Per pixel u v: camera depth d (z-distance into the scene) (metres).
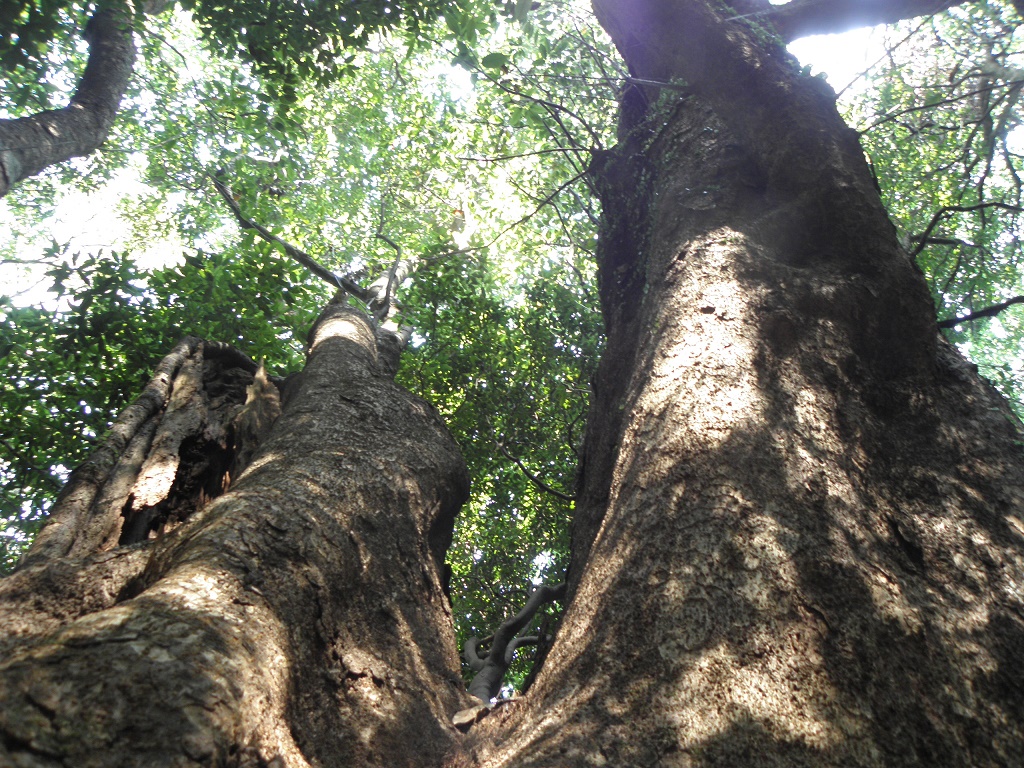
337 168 16.28
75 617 2.93
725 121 5.39
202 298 9.37
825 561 2.62
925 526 2.97
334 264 14.91
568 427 9.91
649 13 6.01
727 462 3.00
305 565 3.04
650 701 2.29
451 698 3.23
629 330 5.34
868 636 2.41
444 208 14.85
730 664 2.31
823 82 5.18
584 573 3.13
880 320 3.92
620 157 6.60
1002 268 9.26
